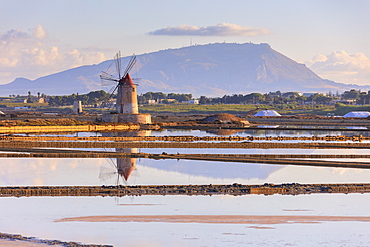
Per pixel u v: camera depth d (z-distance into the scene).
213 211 51.47
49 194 59.22
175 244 40.84
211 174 77.12
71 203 54.44
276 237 42.94
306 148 123.69
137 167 83.56
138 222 46.97
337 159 99.19
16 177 71.94
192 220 47.84
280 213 51.00
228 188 62.84
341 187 63.88
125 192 60.31
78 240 41.31
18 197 57.41
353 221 48.25
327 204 55.34
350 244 41.44
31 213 49.84
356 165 87.75
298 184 65.88
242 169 82.69
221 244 41.00
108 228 44.91
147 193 60.03
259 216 49.59
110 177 73.06
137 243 40.94
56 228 44.75
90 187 62.06
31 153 100.81
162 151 110.06
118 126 196.25
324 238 42.81
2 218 47.88
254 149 119.06
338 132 199.38
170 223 46.75
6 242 39.56
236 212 51.09
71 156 96.69
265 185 64.81
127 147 117.06
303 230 45.06
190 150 113.81
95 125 190.12
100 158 94.69
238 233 43.91
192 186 63.97
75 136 149.00
